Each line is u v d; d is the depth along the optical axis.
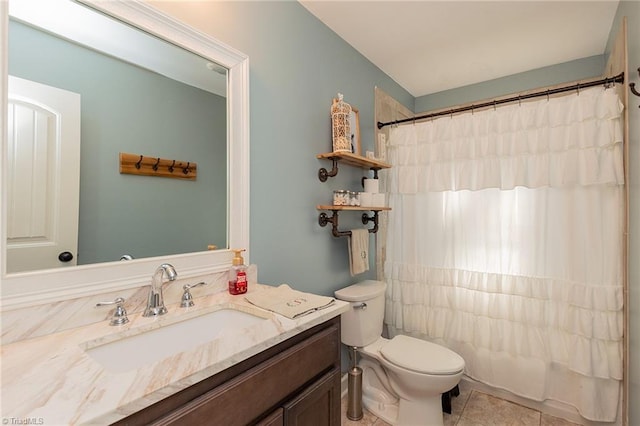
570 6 1.68
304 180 1.66
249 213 1.34
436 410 1.60
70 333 0.79
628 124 1.49
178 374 0.60
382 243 2.32
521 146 1.81
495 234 1.94
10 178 0.76
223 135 1.25
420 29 1.89
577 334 1.67
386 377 1.82
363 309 1.79
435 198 2.16
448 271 2.09
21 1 0.79
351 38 1.98
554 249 1.77
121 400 0.51
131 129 1.01
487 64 2.35
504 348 1.90
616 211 1.58
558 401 1.78
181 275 1.08
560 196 1.76
